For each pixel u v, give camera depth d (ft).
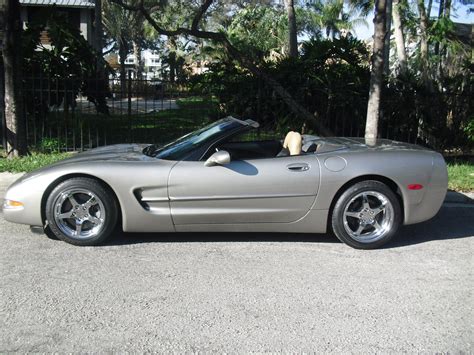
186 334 11.09
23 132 29.66
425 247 17.57
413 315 12.28
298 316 12.06
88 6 84.33
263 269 15.02
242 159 16.98
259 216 16.48
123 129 43.01
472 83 38.47
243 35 106.83
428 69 40.93
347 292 13.53
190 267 15.02
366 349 10.64
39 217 16.37
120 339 10.83
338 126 37.81
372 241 16.92
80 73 39.29
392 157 16.89
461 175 27.99
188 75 45.55
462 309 12.67
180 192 16.08
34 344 10.54
